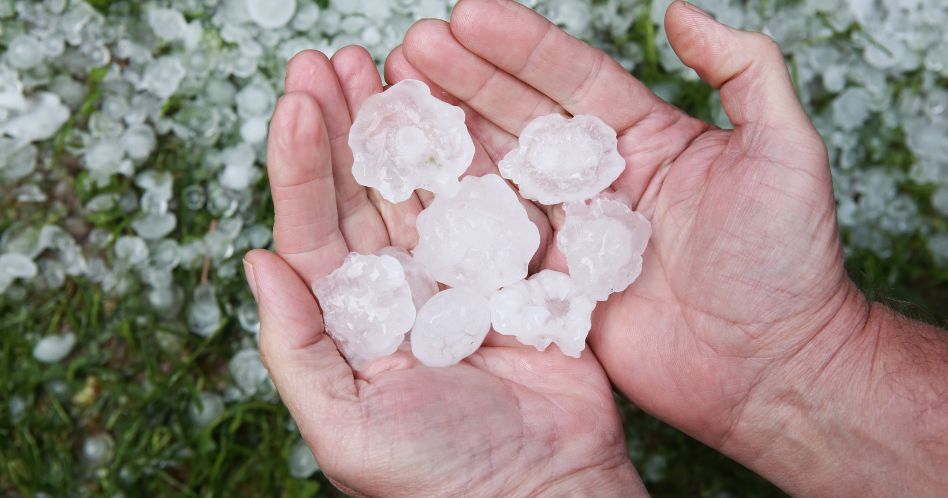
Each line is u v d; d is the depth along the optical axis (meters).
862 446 0.30
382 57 0.41
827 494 0.31
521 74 0.31
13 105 0.40
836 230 0.29
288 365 0.28
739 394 0.30
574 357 0.31
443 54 0.31
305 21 0.41
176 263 0.41
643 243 0.30
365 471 0.27
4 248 0.40
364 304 0.30
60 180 0.41
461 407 0.28
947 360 0.30
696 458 0.43
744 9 0.43
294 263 0.30
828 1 0.43
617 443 0.30
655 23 0.42
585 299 0.30
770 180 0.28
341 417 0.28
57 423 0.40
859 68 0.43
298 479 0.41
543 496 0.28
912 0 0.43
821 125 0.44
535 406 0.29
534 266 0.33
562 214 0.33
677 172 0.31
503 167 0.32
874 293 0.36
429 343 0.29
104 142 0.40
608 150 0.31
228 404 0.41
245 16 0.41
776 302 0.29
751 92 0.29
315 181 0.29
